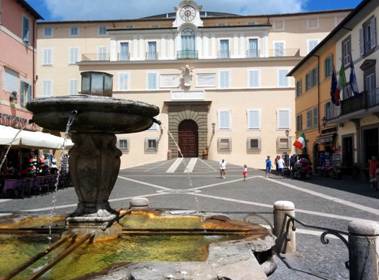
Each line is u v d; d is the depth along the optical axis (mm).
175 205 14406
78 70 58781
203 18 56156
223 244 5270
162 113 52375
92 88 6652
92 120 6078
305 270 6258
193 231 6500
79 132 6602
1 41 24500
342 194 18016
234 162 51344
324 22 56406
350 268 5004
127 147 51719
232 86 52094
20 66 27281
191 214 8211
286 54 55000
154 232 6539
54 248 5695
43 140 18688
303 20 56781
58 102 5883
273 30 57125
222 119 51906
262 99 51656
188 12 53562
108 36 58875
